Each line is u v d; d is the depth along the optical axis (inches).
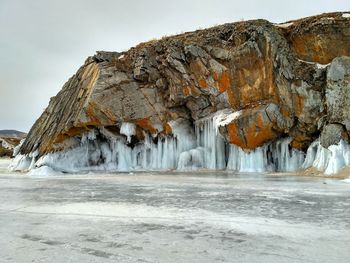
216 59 968.9
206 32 1042.1
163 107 1096.2
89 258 188.1
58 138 1128.8
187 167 1034.7
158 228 253.0
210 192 451.5
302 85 844.0
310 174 757.9
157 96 1102.4
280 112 876.6
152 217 291.9
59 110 1254.3
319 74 834.2
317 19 906.1
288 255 187.2
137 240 222.2
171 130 1087.0
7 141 3572.8
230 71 946.7
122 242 218.2
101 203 369.7
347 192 434.6
